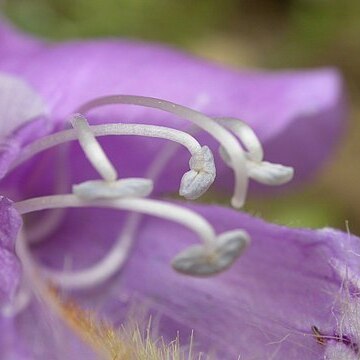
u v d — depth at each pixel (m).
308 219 0.09
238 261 0.05
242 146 0.05
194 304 0.05
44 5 0.10
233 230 0.05
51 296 0.05
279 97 0.06
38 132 0.05
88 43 0.05
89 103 0.05
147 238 0.05
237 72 0.06
